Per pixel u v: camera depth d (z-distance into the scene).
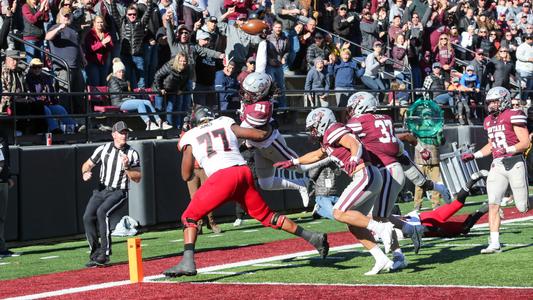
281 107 42.03
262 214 22.38
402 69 50.03
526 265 22.12
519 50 55.00
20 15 38.69
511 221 33.34
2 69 36.06
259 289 20.05
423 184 24.73
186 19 43.81
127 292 20.52
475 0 61.12
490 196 24.72
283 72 44.34
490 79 53.31
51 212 33.31
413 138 24.69
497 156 24.77
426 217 27.75
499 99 24.80
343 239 29.55
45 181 33.16
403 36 50.22
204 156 22.06
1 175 29.34
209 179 21.95
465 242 27.27
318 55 46.50
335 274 21.92
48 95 34.28
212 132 22.12
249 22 40.38
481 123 49.78
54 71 37.97
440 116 38.22
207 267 24.23
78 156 34.22
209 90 40.56
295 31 47.94
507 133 24.59
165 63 39.88
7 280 23.86
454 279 20.44
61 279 23.48
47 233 33.16
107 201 26.08
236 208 36.50
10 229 32.06
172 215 36.28
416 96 47.88
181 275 22.11
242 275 22.39
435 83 49.09
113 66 37.97
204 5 46.16
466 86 50.56
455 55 56.16
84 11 39.78
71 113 36.41
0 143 29.41
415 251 22.89
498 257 23.69
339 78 45.84
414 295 18.55
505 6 62.56
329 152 21.98
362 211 22.33
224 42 43.84
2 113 34.03
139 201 35.06
